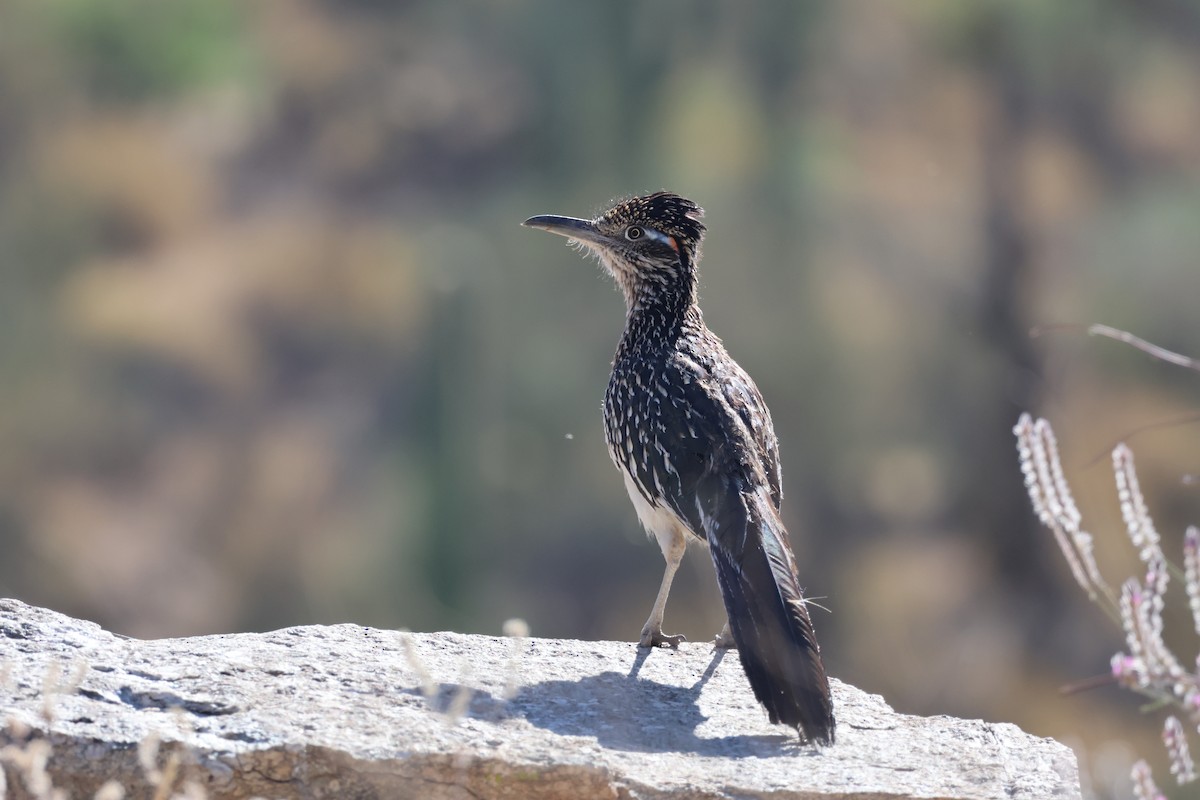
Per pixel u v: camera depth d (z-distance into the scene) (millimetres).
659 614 6430
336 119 25250
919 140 19969
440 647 5992
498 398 19094
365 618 18188
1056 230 19375
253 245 23547
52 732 4785
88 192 23531
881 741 5414
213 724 4980
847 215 19578
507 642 6145
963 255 19422
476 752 4895
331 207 23984
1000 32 19156
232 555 19500
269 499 20156
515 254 20375
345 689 5371
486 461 18578
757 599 5516
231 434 21266
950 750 5336
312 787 4848
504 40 23047
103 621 19047
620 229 7344
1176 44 19609
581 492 18297
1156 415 17172
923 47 19703
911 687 16797
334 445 20719
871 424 18578
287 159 24922
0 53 22953
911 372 18922
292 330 22516
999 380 18297
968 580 17688
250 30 25141
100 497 20406
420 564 18297
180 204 24109
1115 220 18859
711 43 19781
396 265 22203
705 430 6270
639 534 17906
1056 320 18438
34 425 20719
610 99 20016
